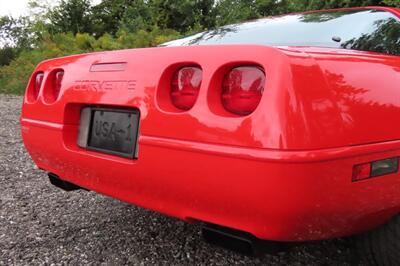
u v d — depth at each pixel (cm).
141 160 154
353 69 143
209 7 2181
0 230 246
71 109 191
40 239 234
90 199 303
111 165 169
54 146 195
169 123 145
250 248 137
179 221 258
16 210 281
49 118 197
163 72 151
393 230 163
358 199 138
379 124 143
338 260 206
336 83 134
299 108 124
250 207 129
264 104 125
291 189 122
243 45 136
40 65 217
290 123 122
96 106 183
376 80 148
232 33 218
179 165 142
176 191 146
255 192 125
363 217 147
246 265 203
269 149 122
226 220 137
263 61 130
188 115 140
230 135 129
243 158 126
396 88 155
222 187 132
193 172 138
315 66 132
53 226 253
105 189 178
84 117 190
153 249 220
